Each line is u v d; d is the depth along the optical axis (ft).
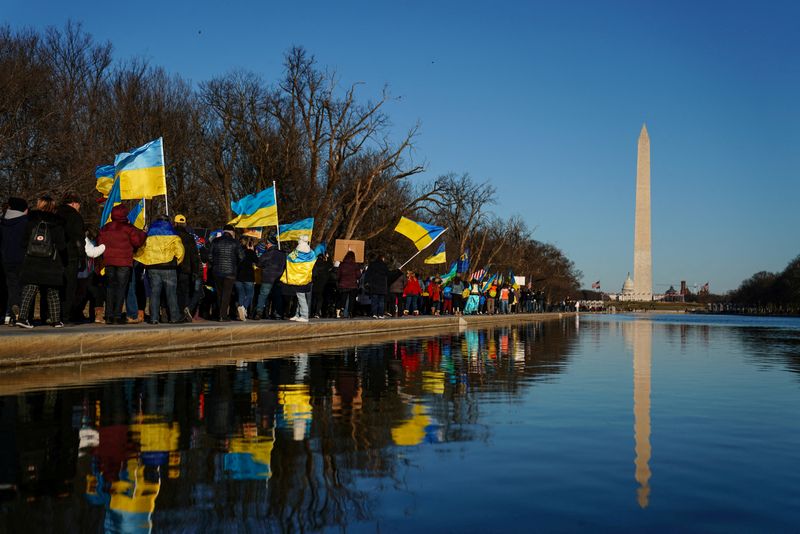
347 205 155.94
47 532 11.27
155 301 49.03
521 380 33.65
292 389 28.43
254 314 70.85
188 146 134.00
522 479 15.02
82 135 109.91
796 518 12.59
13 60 105.70
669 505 13.30
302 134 147.74
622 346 64.08
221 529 11.57
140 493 13.48
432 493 13.84
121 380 29.96
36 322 47.67
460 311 127.75
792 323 168.96
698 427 21.59
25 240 38.93
